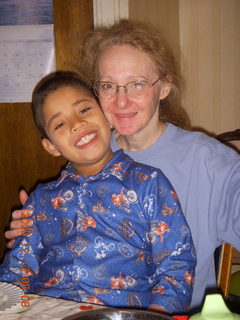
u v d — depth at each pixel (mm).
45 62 2535
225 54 3207
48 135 1178
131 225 1105
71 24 2520
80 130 1108
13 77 2547
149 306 968
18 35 2520
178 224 1073
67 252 1109
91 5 2541
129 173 1156
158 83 1231
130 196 1119
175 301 958
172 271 1020
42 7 2500
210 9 3189
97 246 1089
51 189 1202
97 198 1132
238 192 1150
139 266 1080
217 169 1218
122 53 1183
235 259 2807
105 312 656
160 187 1116
